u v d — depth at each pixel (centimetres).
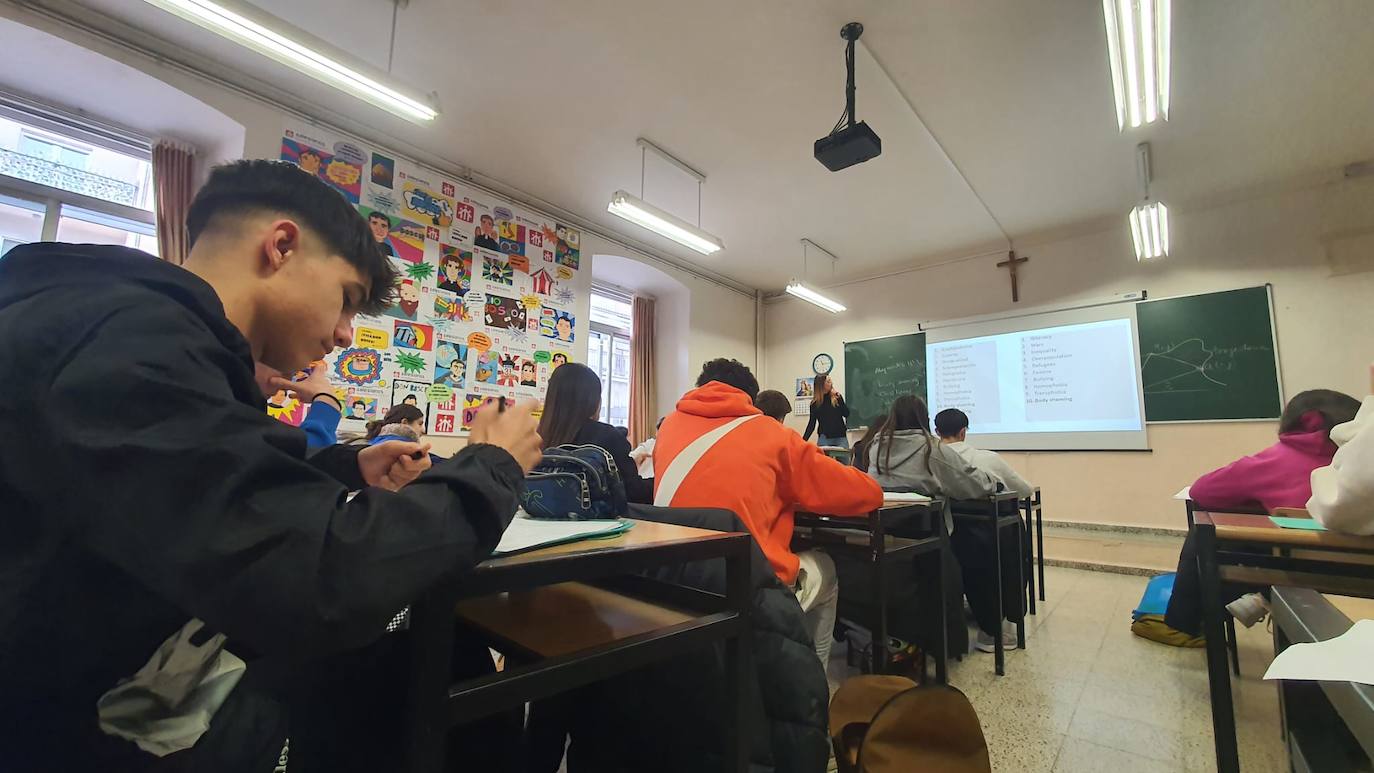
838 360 623
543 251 443
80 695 40
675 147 369
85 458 34
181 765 43
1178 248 441
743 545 74
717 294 620
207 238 56
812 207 450
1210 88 295
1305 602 83
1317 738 92
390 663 71
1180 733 159
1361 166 370
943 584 185
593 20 262
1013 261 518
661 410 596
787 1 250
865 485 146
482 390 396
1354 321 377
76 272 41
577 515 80
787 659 91
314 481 41
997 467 259
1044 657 223
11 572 36
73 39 245
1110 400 459
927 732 111
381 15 258
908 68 289
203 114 289
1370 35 256
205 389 38
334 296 59
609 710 99
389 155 356
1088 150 360
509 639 68
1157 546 415
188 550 34
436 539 42
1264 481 166
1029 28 261
